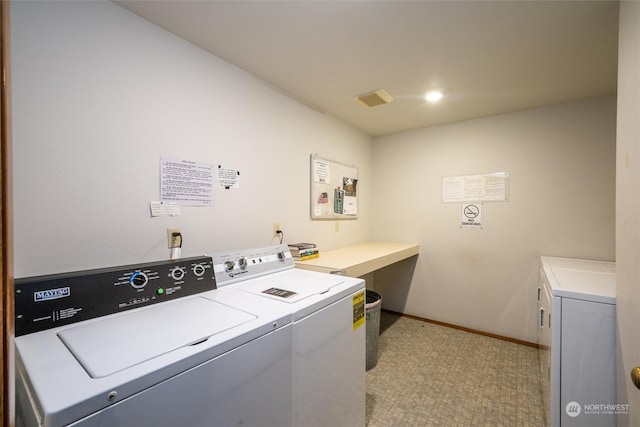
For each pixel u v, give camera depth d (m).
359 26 1.45
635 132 0.92
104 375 0.66
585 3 1.27
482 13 1.34
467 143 2.92
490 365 2.30
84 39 1.20
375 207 3.52
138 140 1.37
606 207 2.29
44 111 1.09
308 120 2.44
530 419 1.71
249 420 0.92
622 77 1.06
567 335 1.33
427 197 3.16
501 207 2.74
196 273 1.35
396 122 3.00
